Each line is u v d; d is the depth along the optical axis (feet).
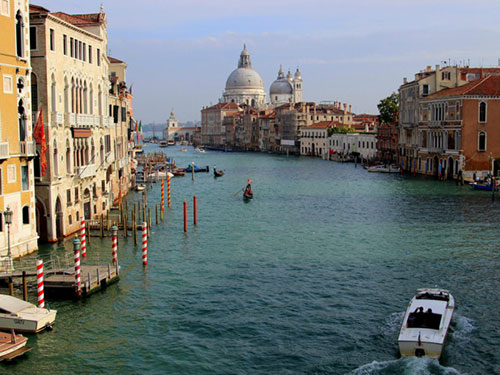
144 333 84.33
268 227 162.71
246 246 137.49
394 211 187.62
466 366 73.31
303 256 126.82
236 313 91.97
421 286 103.96
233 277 110.93
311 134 574.97
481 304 94.32
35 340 81.30
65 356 77.00
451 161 277.44
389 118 401.70
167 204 211.82
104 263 118.01
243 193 245.04
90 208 153.89
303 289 103.19
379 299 97.40
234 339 82.58
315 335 83.46
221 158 565.94
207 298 98.89
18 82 112.88
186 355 77.71
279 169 399.65
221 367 74.59
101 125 161.58
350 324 86.99
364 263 120.26
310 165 437.58
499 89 263.90
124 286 104.99
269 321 88.63
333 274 112.27
